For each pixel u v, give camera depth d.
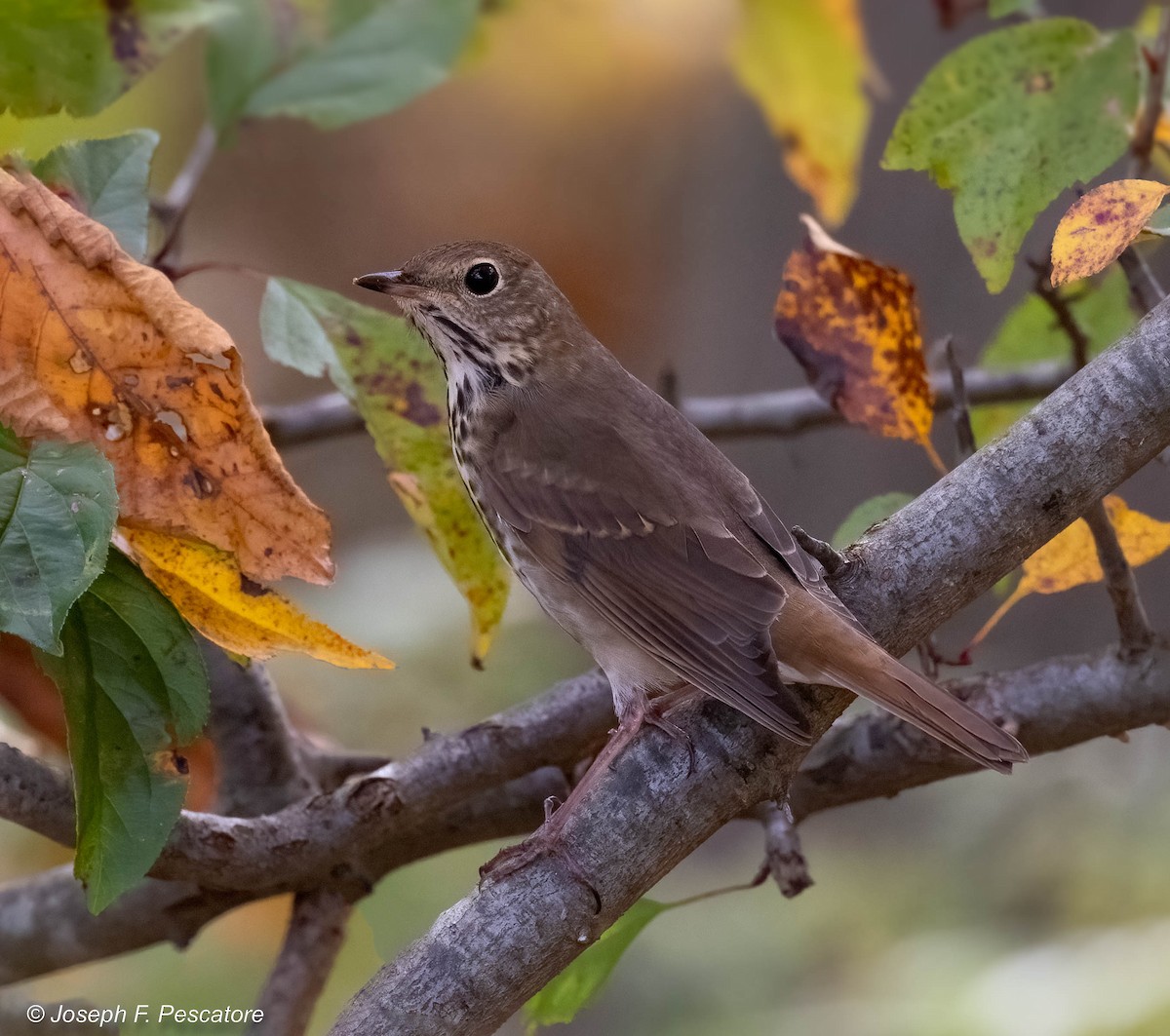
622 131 18.14
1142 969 12.44
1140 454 6.44
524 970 5.91
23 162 6.54
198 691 5.84
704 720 6.55
